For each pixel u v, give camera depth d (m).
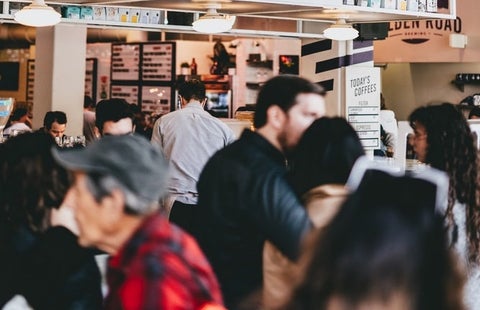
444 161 3.03
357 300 1.15
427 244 1.19
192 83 5.28
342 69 7.06
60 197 2.23
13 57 13.79
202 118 5.21
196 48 11.40
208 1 5.19
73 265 2.17
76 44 7.54
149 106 11.50
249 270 2.50
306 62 7.29
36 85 7.74
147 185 1.74
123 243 1.72
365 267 1.15
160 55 11.39
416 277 1.16
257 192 2.38
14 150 2.26
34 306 2.18
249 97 10.77
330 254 1.17
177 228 1.78
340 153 2.39
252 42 10.69
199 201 2.58
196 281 1.64
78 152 1.80
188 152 5.14
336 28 6.02
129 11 6.08
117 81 11.91
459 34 9.88
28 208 2.22
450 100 10.59
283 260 2.33
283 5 5.39
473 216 2.98
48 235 2.20
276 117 2.51
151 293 1.57
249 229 2.47
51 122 6.36
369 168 1.40
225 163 2.49
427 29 10.05
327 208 2.25
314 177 2.42
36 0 4.87
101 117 4.38
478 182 3.00
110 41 12.02
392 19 6.41
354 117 7.04
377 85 7.10
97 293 2.21
